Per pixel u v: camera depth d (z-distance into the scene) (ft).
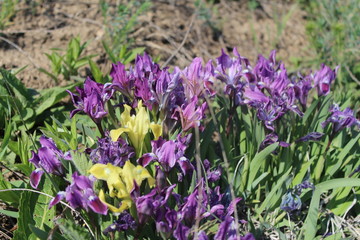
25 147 2.93
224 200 2.74
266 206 2.89
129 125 2.66
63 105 3.39
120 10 3.77
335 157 3.04
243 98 2.96
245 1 4.63
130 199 2.48
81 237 2.52
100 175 2.47
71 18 3.95
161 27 4.03
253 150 2.95
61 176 2.66
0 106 3.18
